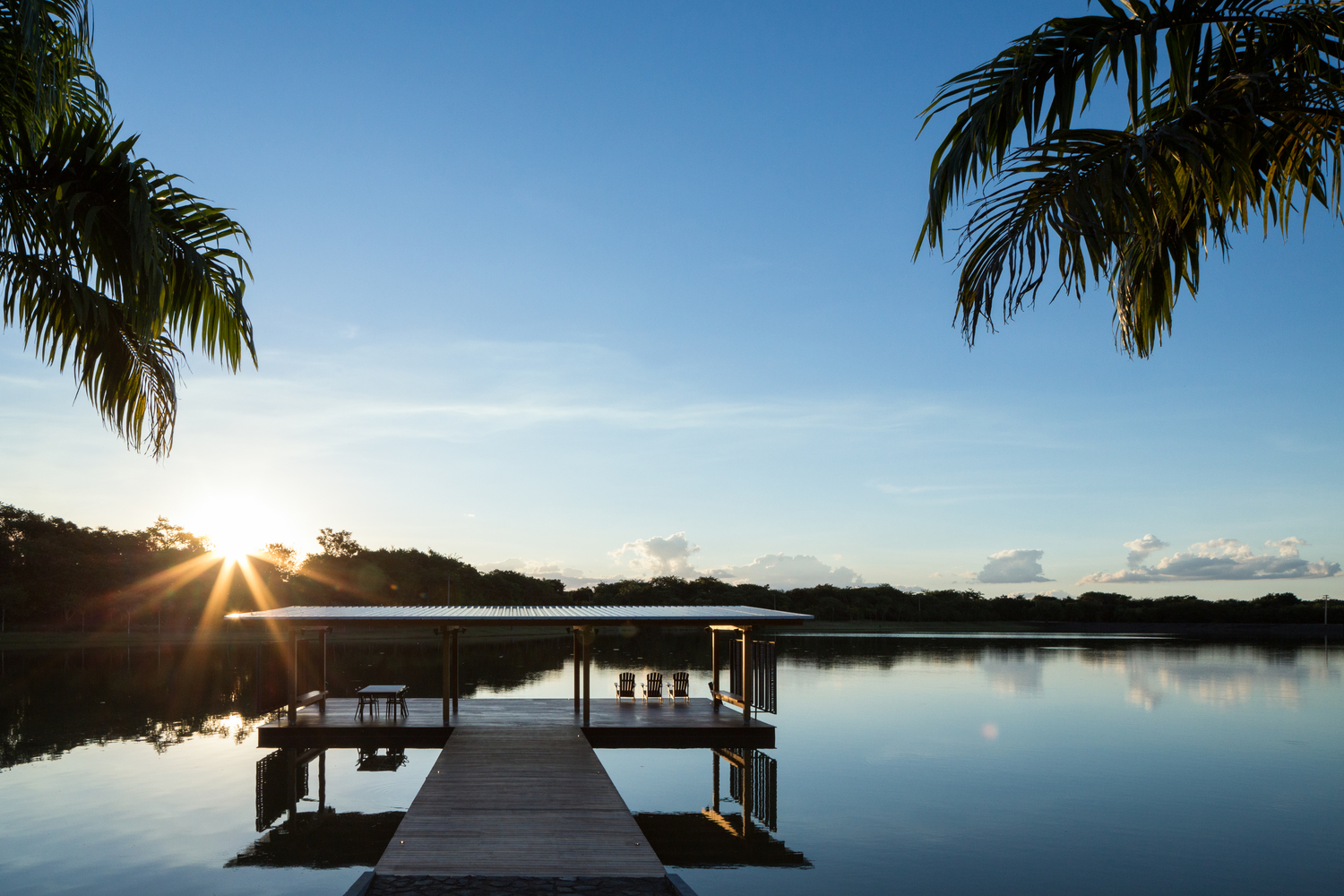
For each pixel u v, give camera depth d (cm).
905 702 2870
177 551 7450
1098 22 425
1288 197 485
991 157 434
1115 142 432
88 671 3775
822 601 10706
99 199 575
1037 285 428
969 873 1095
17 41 562
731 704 1906
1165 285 485
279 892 973
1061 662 4741
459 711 1745
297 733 1511
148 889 984
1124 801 1504
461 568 10325
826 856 1174
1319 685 3491
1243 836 1281
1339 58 429
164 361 650
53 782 1559
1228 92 446
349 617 1487
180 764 1730
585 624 1496
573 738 1438
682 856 1173
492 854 822
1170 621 10075
